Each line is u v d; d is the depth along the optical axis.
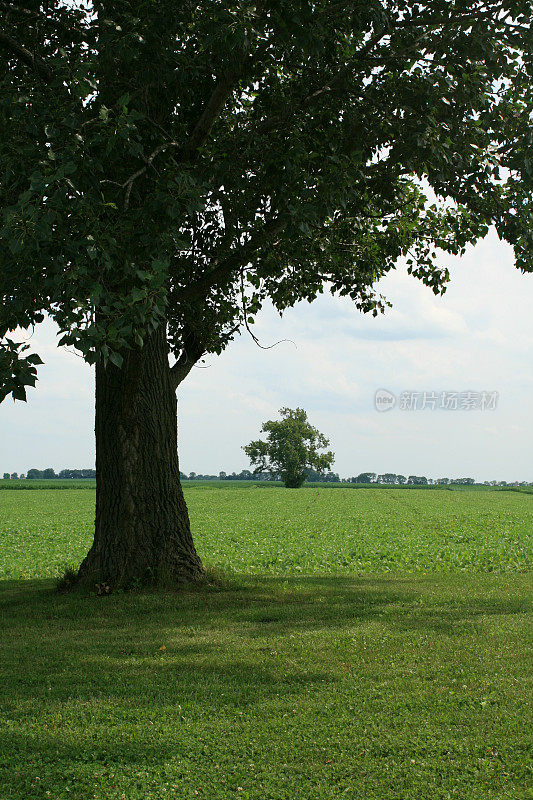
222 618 10.03
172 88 9.94
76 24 10.93
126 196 8.62
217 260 13.05
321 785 4.78
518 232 11.60
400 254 15.33
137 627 9.52
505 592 13.00
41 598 11.77
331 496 78.56
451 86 9.90
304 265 14.71
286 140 10.06
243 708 6.21
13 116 8.12
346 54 10.66
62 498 72.00
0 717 6.04
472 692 6.60
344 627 9.48
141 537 12.06
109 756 5.21
